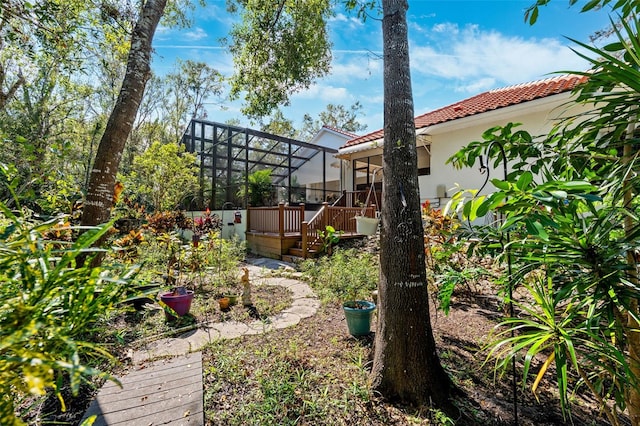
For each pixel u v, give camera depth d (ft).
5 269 2.76
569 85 18.84
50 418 6.58
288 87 18.72
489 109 22.18
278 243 28.68
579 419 6.52
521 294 11.53
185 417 6.69
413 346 7.02
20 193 13.20
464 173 25.82
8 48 16.43
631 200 4.01
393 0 7.80
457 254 14.20
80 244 3.01
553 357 4.24
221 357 9.49
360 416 6.54
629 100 3.80
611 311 3.79
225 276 19.75
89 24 15.40
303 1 16.17
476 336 10.72
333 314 13.70
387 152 7.57
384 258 7.47
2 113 24.36
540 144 6.19
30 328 2.28
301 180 52.85
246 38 17.79
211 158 40.27
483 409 6.81
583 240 3.91
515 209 3.88
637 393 3.97
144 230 24.02
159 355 9.81
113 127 11.35
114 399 7.34
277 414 6.70
